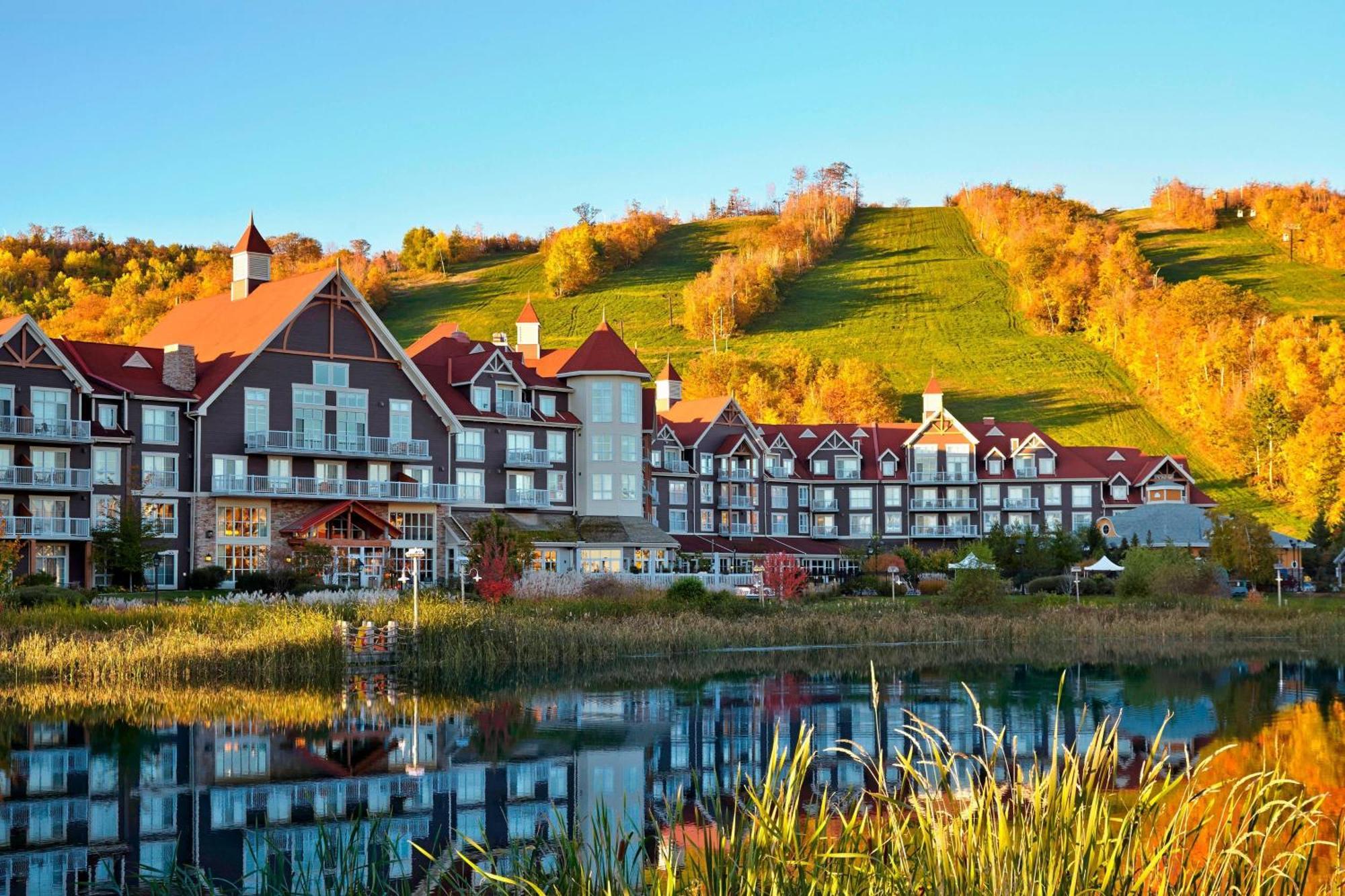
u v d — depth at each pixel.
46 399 71.31
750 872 12.69
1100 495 120.50
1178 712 42.16
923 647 65.19
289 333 79.62
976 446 122.25
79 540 71.06
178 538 74.94
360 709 42.91
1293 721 40.06
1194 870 15.15
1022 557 99.19
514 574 68.19
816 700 45.38
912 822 16.47
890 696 46.50
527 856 16.97
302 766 32.94
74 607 56.47
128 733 37.47
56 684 47.19
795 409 180.50
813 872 12.61
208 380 77.31
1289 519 148.62
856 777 29.98
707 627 64.19
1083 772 13.55
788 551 113.56
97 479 72.69
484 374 89.81
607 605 67.31
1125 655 62.19
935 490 122.94
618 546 91.25
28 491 69.94
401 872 18.36
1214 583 86.25
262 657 49.56
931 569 102.56
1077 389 187.25
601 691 48.03
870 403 174.25
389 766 32.84
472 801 28.70
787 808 13.21
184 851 24.55
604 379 94.44
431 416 85.94
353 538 79.38
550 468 92.50
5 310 196.25
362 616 55.94
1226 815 14.45
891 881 12.74
